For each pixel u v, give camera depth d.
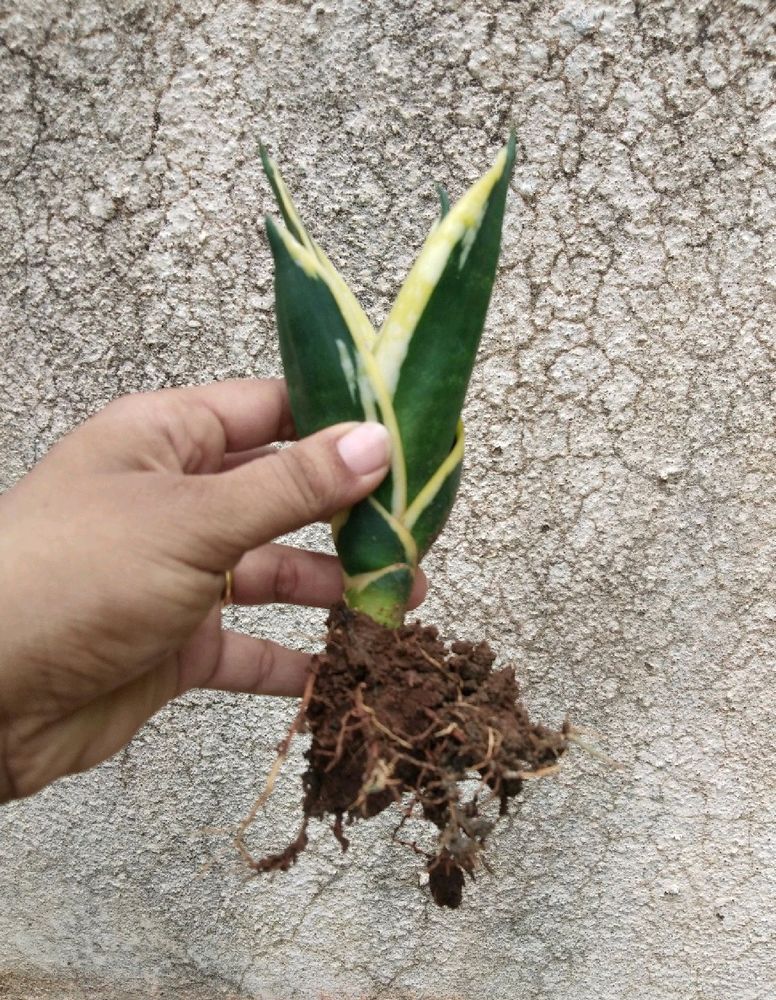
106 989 0.43
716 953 0.38
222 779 0.39
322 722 0.21
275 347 0.34
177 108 0.32
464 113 0.31
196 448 0.26
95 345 0.35
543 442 0.34
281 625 0.36
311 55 0.31
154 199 0.33
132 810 0.40
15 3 0.32
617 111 0.31
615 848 0.38
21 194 0.34
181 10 0.31
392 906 0.40
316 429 0.21
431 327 0.20
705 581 0.35
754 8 0.30
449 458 0.22
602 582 0.35
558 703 0.36
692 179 0.31
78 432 0.24
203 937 0.42
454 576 0.35
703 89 0.30
